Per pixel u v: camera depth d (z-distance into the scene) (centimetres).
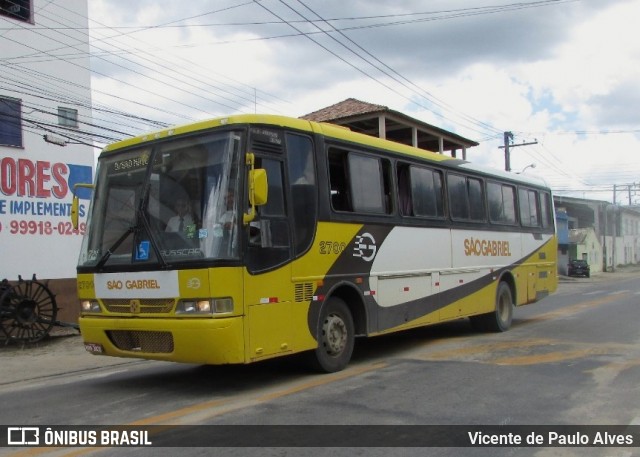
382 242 882
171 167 696
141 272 675
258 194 642
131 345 695
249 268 652
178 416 592
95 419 598
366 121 2161
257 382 745
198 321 622
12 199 1513
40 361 1063
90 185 830
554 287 1495
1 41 1554
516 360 866
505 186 1290
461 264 1091
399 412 589
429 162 1026
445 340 1105
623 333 1152
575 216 6259
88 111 1719
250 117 686
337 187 810
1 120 1526
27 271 1531
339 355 800
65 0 1703
